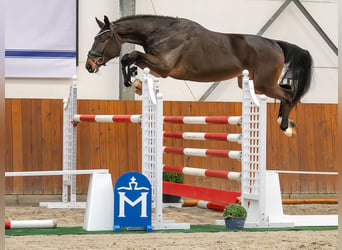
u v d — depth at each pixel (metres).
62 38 12.19
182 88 13.01
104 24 9.65
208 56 9.78
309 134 12.70
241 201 7.56
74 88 10.05
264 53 10.17
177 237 6.38
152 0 12.88
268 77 10.27
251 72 10.25
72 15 12.23
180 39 9.56
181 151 8.77
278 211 7.65
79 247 5.59
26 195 11.44
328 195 12.75
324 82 13.57
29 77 12.14
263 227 7.32
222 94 13.20
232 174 7.75
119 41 9.66
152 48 9.49
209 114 12.17
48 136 11.56
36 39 12.10
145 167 7.41
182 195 8.91
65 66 12.22
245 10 13.27
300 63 10.58
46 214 9.19
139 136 11.96
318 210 9.98
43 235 6.49
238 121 7.61
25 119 11.49
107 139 11.80
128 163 11.90
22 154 11.45
